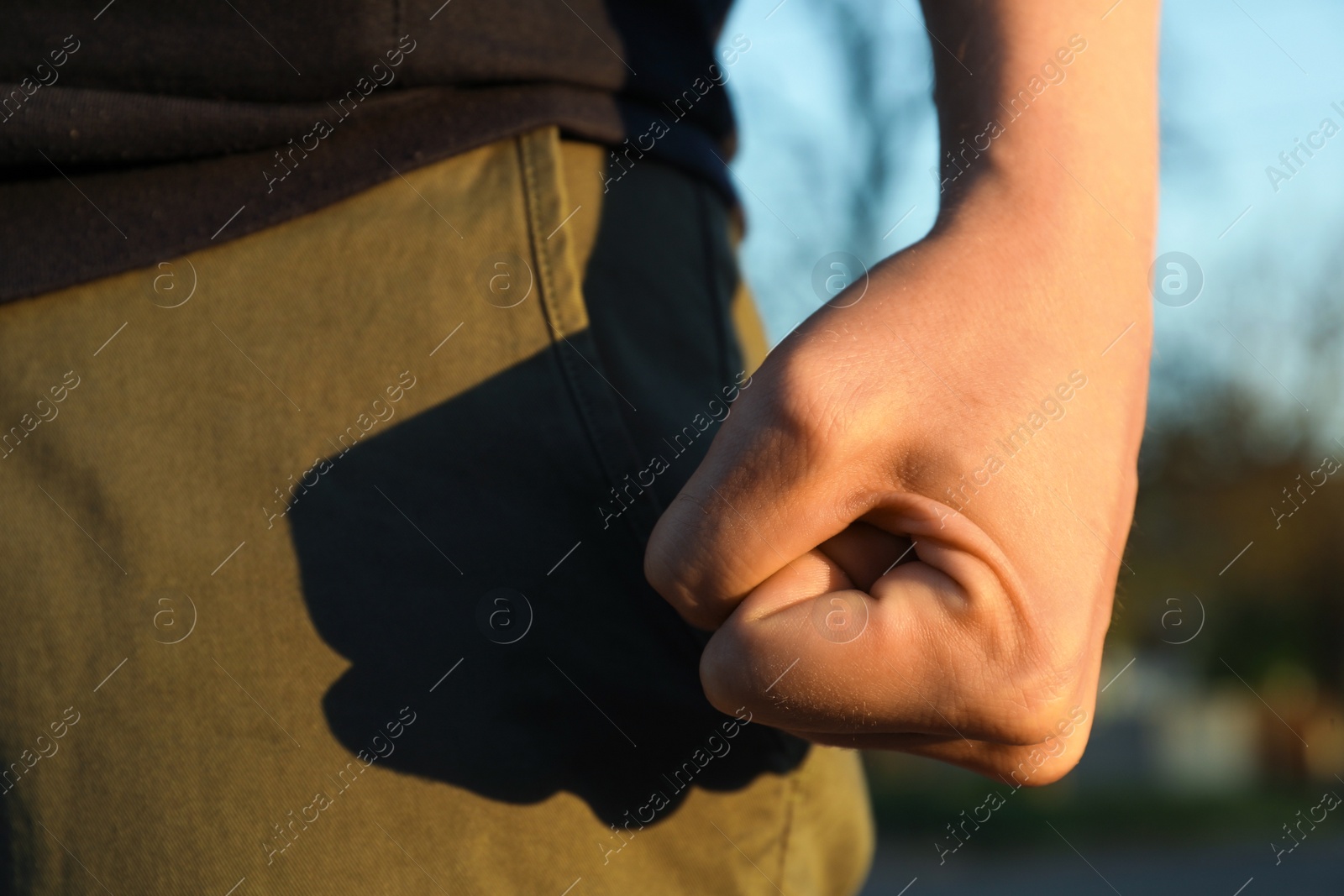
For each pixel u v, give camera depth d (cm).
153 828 57
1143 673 1644
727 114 80
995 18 52
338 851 56
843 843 75
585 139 66
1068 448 46
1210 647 1606
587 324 61
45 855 57
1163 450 1209
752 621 47
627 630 60
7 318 64
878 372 45
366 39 61
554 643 59
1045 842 1001
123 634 59
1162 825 1094
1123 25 53
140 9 63
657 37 72
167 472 61
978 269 47
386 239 62
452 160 63
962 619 44
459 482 60
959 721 46
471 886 57
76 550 60
